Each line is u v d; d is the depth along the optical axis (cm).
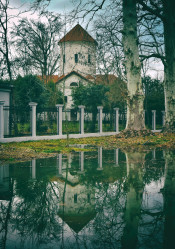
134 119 1717
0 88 1758
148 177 552
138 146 1265
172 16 1841
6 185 482
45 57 2831
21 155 913
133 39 1689
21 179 538
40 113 1727
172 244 237
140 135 1672
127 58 1714
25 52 2492
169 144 1345
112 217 309
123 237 253
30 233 268
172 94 1975
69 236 259
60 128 1703
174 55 1923
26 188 461
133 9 1672
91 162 768
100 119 1995
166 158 848
